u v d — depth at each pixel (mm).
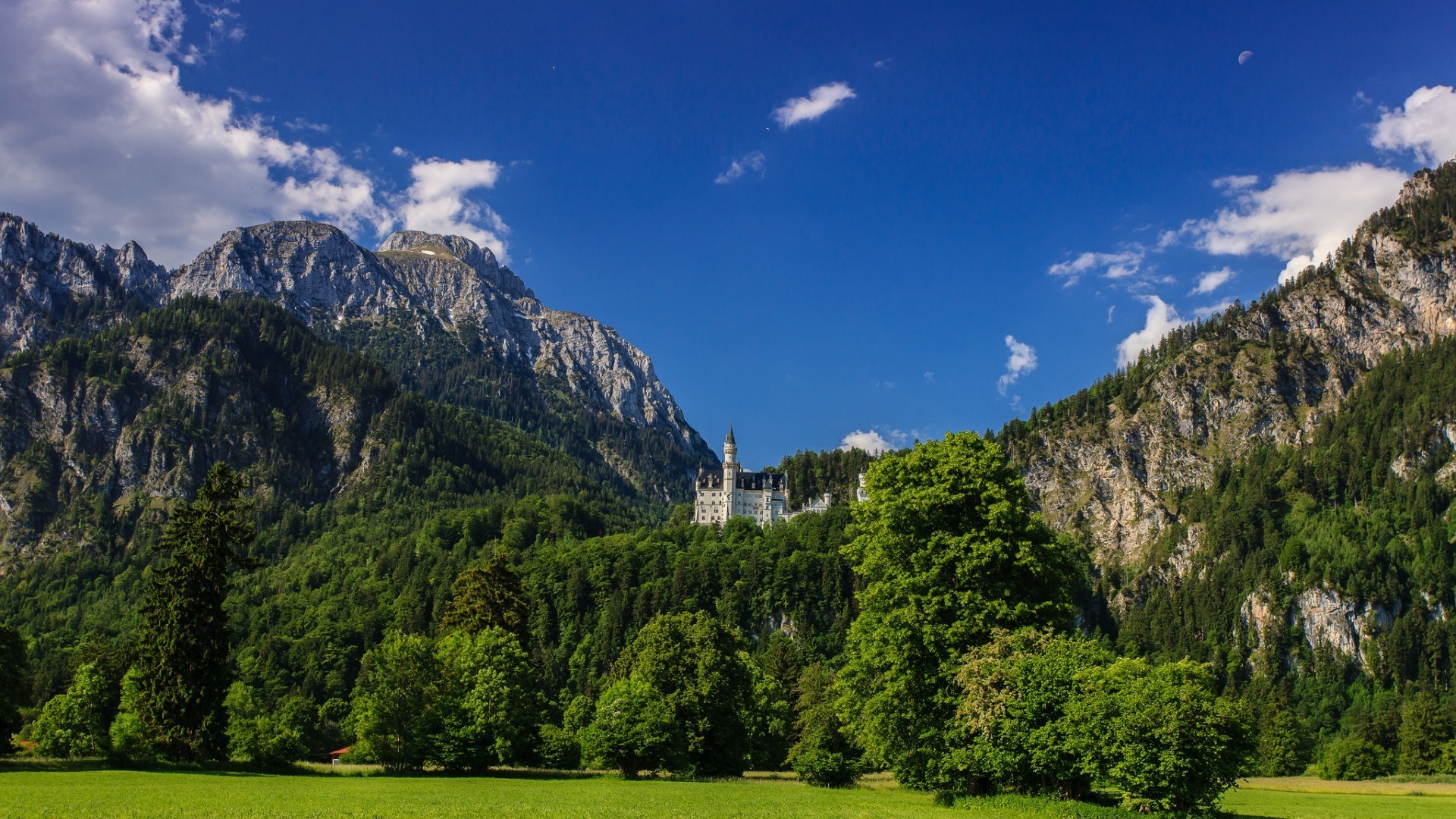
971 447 59812
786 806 55375
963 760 53000
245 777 73938
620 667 118625
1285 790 103938
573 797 61156
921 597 56500
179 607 80500
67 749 91812
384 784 69750
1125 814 46375
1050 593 57719
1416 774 138625
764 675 126812
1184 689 46375
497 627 92875
